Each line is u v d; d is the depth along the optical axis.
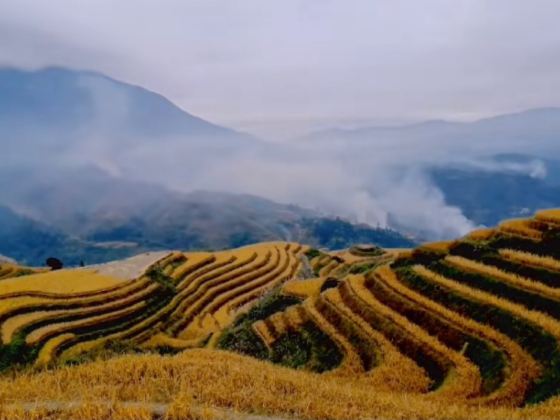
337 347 39.16
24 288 63.16
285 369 24.88
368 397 18.48
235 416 15.01
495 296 37.00
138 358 20.56
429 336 35.59
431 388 30.55
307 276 98.56
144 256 89.75
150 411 14.91
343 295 47.59
